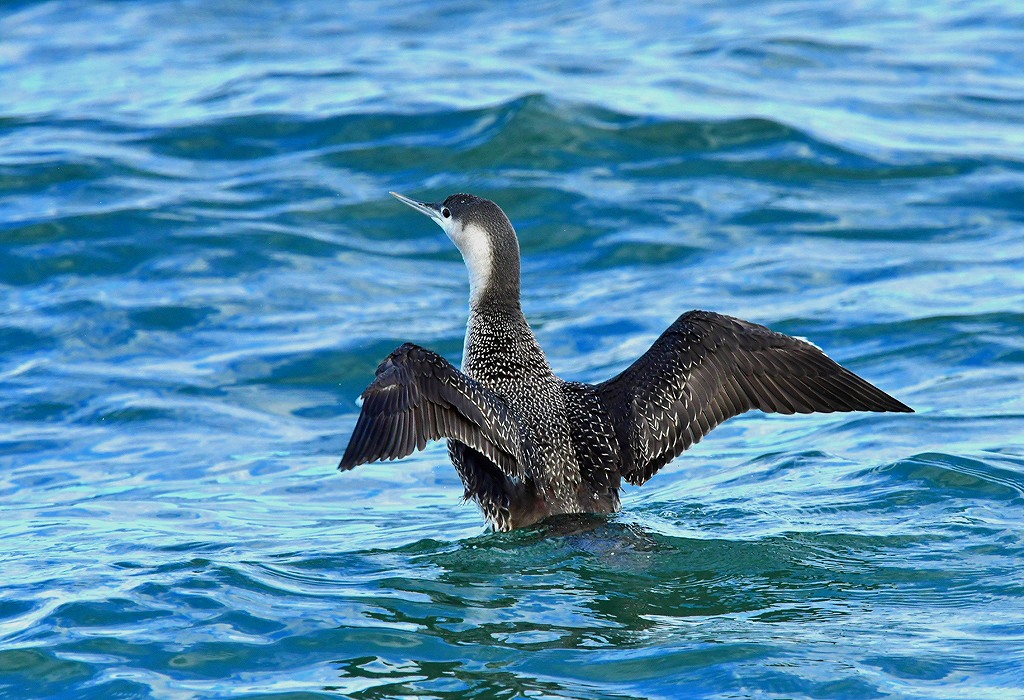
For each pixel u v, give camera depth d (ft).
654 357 33.50
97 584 30.14
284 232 57.00
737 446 40.60
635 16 89.35
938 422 39.60
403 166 63.00
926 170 61.46
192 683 25.31
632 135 65.00
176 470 40.14
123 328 49.55
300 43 85.15
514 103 67.10
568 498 32.71
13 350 48.08
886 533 31.60
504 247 34.65
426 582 29.94
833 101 70.08
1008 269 51.72
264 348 48.52
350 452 28.17
